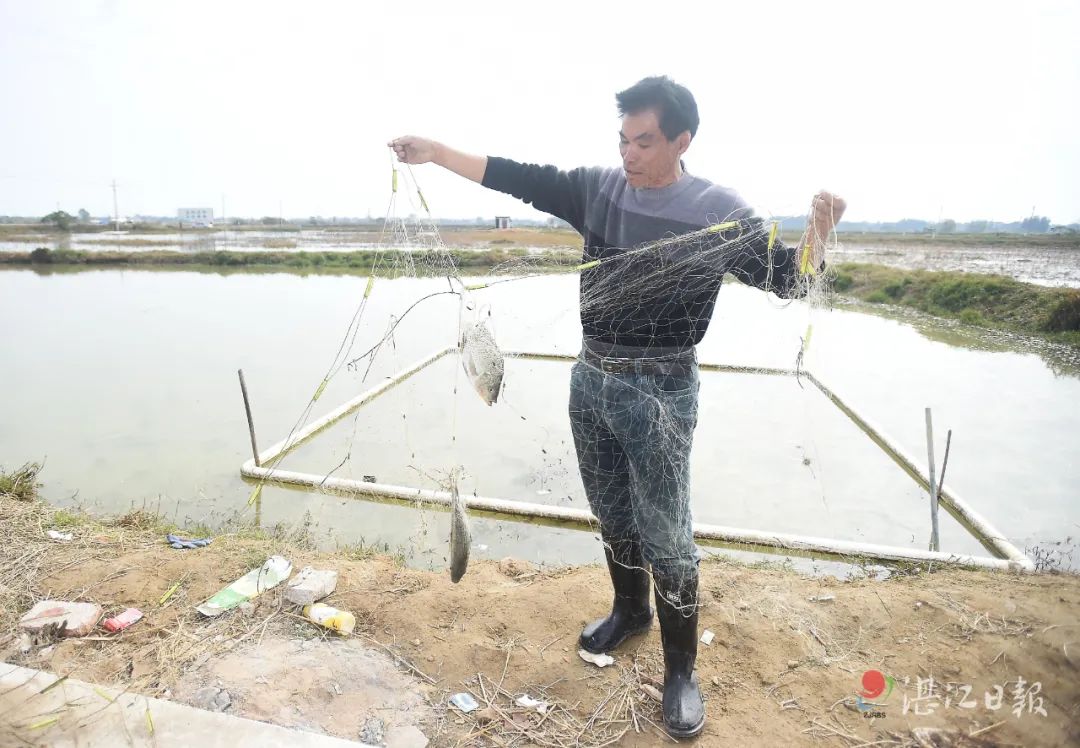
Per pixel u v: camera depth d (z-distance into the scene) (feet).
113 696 9.57
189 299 64.80
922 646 11.32
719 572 14.12
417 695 10.27
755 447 25.90
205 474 22.56
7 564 13.51
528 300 27.53
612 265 9.02
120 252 108.68
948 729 9.46
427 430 26.73
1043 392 34.86
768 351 40.52
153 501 20.47
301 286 75.61
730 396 32.35
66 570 13.48
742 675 10.82
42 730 8.85
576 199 9.85
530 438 25.94
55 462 23.62
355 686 10.34
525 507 19.33
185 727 8.91
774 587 13.43
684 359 9.20
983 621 11.85
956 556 16.46
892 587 13.57
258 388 33.06
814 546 17.30
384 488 20.29
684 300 8.82
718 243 8.61
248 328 48.96
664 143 8.38
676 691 9.68
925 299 66.49
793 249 8.76
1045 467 24.48
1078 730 9.42
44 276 85.66
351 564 14.25
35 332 47.57
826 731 9.52
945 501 20.80
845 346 46.37
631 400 9.07
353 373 35.35
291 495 20.94
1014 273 83.82
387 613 12.25
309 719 9.63
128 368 37.24
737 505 21.07
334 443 25.25
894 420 29.68
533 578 14.44
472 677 10.71
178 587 12.94
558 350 25.30
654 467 9.14
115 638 11.34
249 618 11.96
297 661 10.81
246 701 9.86
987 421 29.91
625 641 11.38
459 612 12.36
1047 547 18.75
